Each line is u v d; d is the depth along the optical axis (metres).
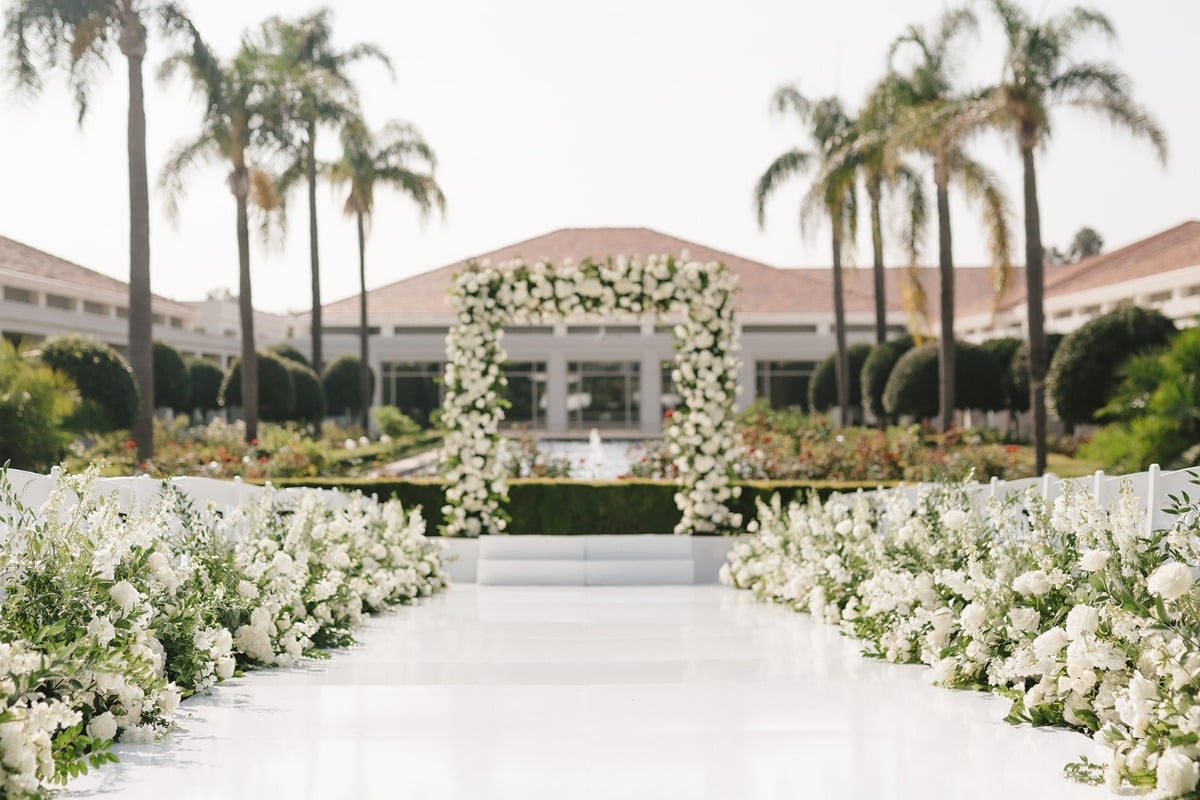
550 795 3.45
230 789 3.46
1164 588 3.42
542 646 6.62
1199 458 10.70
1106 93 15.29
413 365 37.62
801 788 3.49
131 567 4.59
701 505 11.34
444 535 11.41
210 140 20.56
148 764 3.74
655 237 40.03
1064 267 39.06
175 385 27.72
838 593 7.64
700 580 11.13
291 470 16.84
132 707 4.04
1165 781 3.09
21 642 3.56
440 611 8.54
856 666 5.79
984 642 4.86
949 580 5.15
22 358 14.22
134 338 16.64
